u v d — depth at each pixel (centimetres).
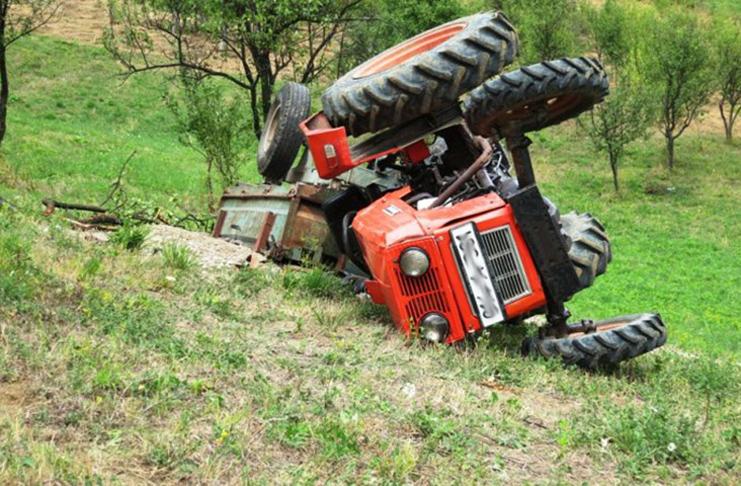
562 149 4581
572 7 5103
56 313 698
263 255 1130
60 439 502
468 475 530
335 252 1123
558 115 934
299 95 1235
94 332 675
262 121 2172
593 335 824
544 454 583
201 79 2169
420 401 643
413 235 809
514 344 907
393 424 588
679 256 3297
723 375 882
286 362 678
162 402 559
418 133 934
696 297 2728
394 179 1034
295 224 1116
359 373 686
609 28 4675
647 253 3316
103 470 473
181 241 1120
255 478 490
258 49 2036
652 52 4397
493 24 886
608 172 4309
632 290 2747
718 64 4591
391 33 3003
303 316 862
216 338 705
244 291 924
